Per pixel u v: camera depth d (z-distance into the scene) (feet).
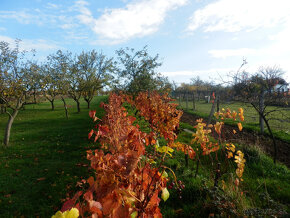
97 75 71.00
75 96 62.59
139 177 4.55
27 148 23.94
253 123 33.71
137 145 4.74
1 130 36.68
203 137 11.73
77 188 12.85
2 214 10.84
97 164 4.34
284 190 12.59
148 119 19.85
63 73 50.65
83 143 24.27
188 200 11.10
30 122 45.47
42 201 11.93
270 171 15.39
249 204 10.16
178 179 12.89
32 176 15.69
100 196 3.67
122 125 9.56
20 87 25.81
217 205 9.10
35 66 28.86
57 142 26.02
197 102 94.79
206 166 15.76
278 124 30.58
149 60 53.57
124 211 3.39
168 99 26.99
